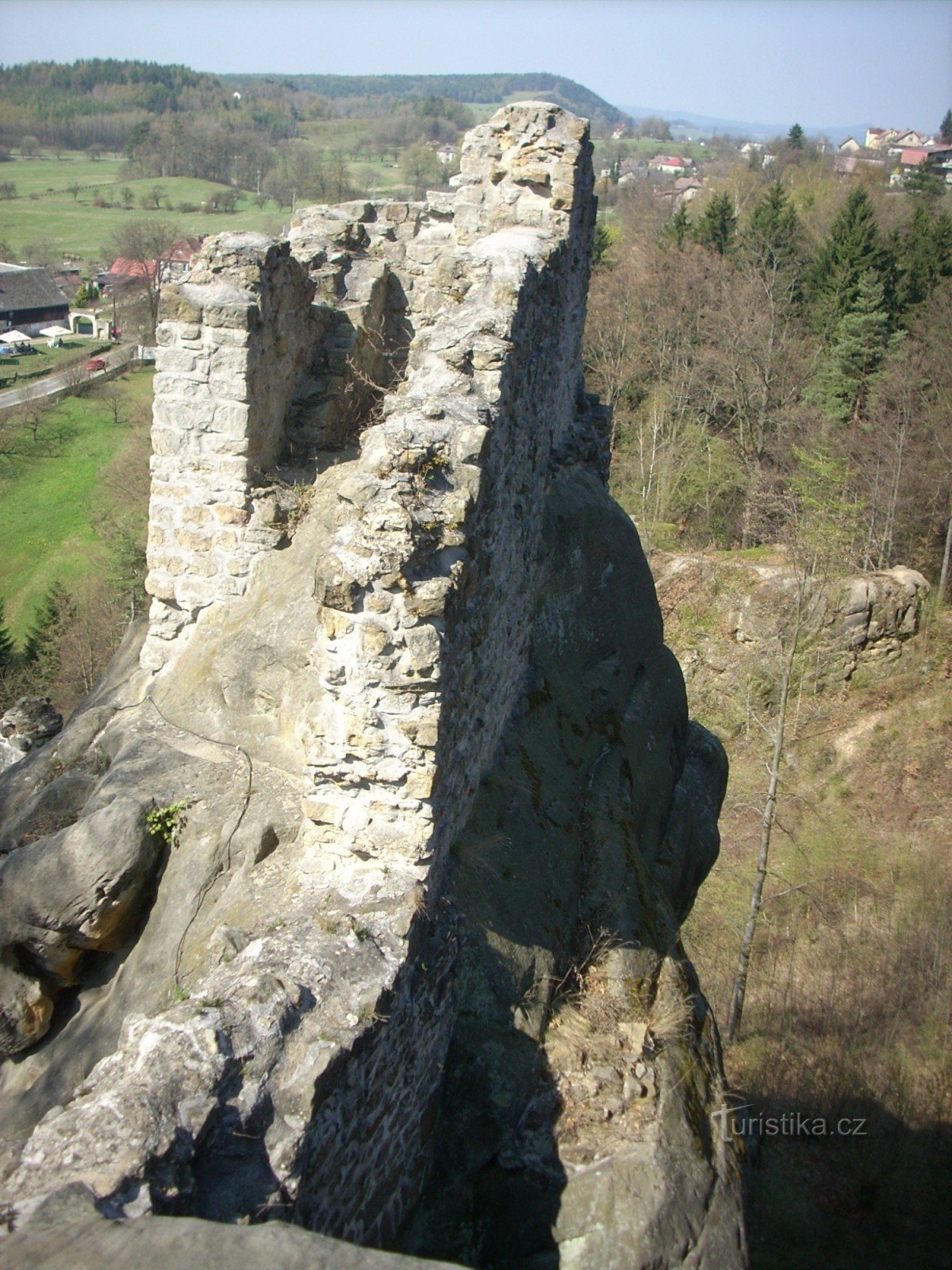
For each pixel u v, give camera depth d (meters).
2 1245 2.99
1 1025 5.82
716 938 16.25
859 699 23.41
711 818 11.55
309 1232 3.11
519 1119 5.95
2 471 36.97
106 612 27.84
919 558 28.23
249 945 5.22
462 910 6.17
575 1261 5.51
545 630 8.99
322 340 8.45
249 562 7.44
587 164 9.98
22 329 54.09
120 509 33.16
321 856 5.73
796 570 16.89
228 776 6.47
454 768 6.14
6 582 32.25
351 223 9.20
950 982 14.66
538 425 8.32
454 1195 5.70
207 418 7.24
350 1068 4.61
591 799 8.35
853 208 37.03
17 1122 5.50
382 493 5.30
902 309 35.84
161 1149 3.72
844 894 17.94
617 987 6.89
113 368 45.62
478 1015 6.09
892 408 30.64
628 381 34.78
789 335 35.75
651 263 39.41
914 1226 10.55
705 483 30.33
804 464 24.39
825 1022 13.69
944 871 18.61
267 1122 4.20
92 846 5.90
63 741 7.42
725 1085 7.07
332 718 5.47
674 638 24.16
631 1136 6.01
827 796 21.53
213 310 7.01
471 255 7.92
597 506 10.10
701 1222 5.82
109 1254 2.93
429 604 5.25
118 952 6.12
